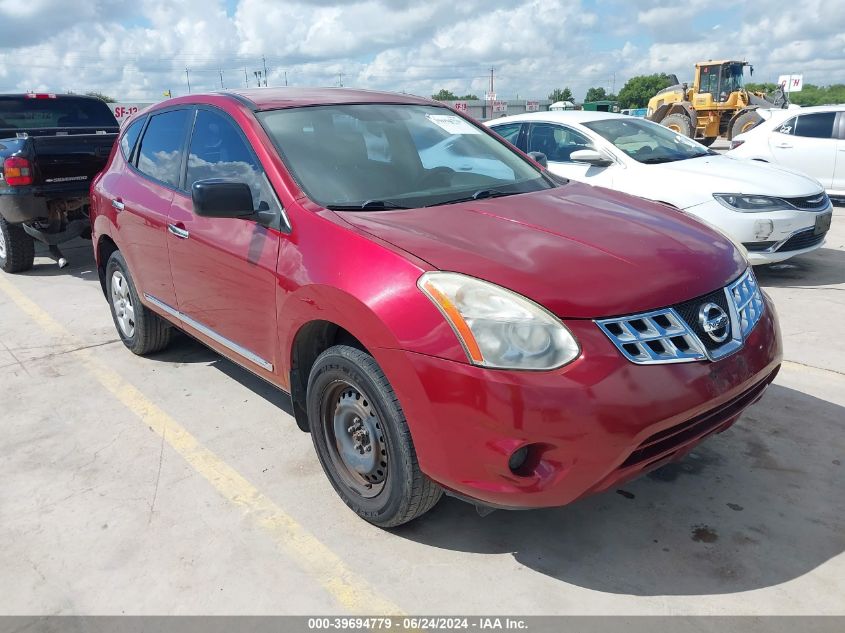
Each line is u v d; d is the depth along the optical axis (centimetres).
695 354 240
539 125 761
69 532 291
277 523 293
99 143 715
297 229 293
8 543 285
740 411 264
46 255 838
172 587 257
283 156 322
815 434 349
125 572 266
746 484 309
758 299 285
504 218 290
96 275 735
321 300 270
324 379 282
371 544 278
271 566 267
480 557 268
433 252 252
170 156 406
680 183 626
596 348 226
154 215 396
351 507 292
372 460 274
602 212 307
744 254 313
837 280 635
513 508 238
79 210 724
